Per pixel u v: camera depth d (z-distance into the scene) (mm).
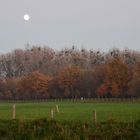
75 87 188250
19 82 194750
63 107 106188
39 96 191875
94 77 186625
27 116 66438
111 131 42062
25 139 41719
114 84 171250
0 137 42250
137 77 166375
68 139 40469
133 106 105750
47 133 42062
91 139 41188
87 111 82438
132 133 41438
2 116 67250
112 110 83438
